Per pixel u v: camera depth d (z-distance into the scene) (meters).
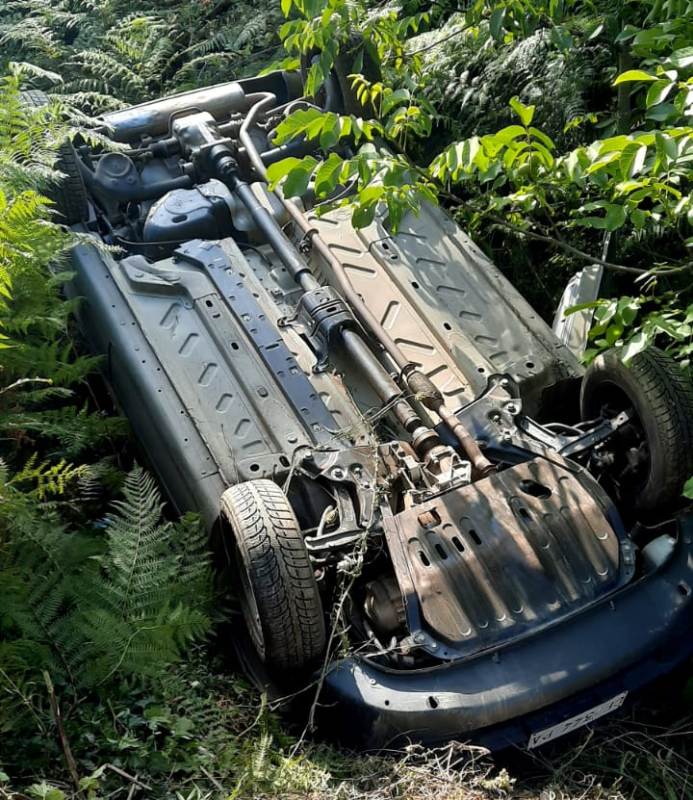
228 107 7.04
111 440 5.25
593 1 6.36
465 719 3.80
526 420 4.77
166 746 3.75
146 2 9.84
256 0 9.41
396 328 5.23
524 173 4.52
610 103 6.82
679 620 4.01
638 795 3.86
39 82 8.69
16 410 4.86
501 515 4.30
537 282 6.50
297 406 4.81
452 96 7.11
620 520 4.33
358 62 5.88
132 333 5.20
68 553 4.10
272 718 4.00
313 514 4.57
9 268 4.88
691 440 4.39
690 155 3.67
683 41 4.39
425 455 4.64
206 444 4.66
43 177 5.33
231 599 4.45
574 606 4.09
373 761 3.80
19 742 3.59
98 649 3.87
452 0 7.73
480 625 4.04
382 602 4.25
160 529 4.19
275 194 6.07
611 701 3.93
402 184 4.49
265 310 5.31
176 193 6.15
